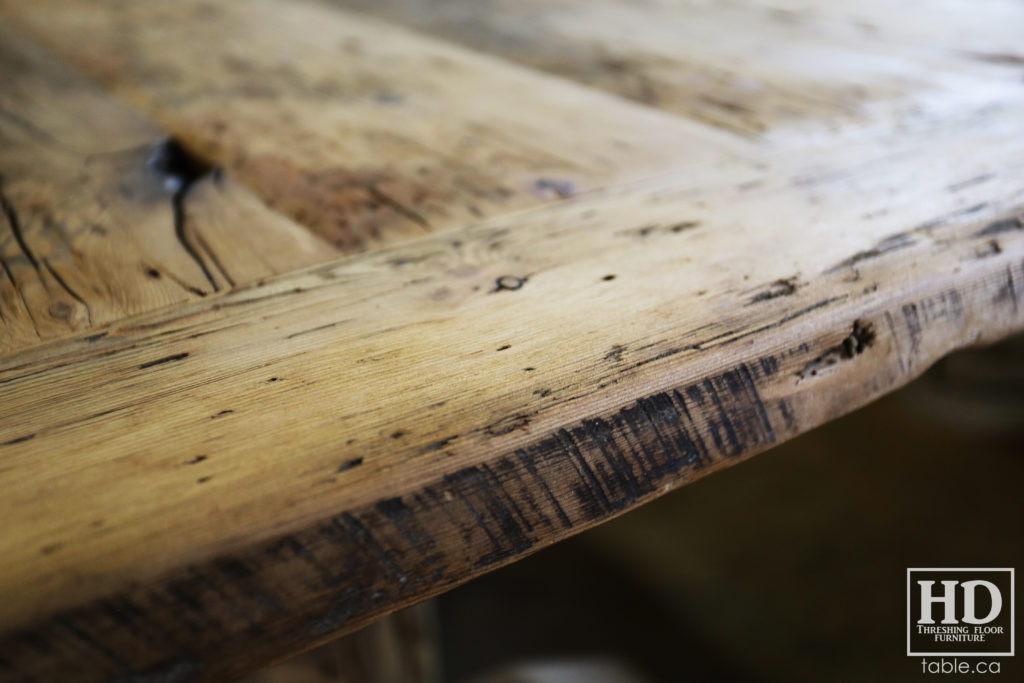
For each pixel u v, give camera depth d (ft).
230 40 3.09
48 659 0.92
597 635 4.50
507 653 4.50
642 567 4.86
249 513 1.00
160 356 1.27
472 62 2.72
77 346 1.31
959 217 1.54
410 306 1.36
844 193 1.65
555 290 1.38
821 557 4.53
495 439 1.09
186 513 0.99
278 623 1.00
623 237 1.53
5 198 1.81
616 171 1.82
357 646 2.89
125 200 1.78
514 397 1.15
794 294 1.33
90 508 1.00
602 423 1.14
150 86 2.55
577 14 3.39
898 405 5.40
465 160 1.90
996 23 3.03
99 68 2.77
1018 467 4.81
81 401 1.18
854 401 1.33
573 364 1.20
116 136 2.12
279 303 1.39
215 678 0.98
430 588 1.07
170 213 1.72
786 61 2.60
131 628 0.94
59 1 3.84
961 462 4.92
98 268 1.53
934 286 1.37
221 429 1.11
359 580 1.03
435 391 1.16
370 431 1.10
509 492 1.09
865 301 1.33
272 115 2.25
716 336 1.25
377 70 2.66
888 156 1.81
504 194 1.73
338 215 1.68
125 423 1.14
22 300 1.44
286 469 1.05
